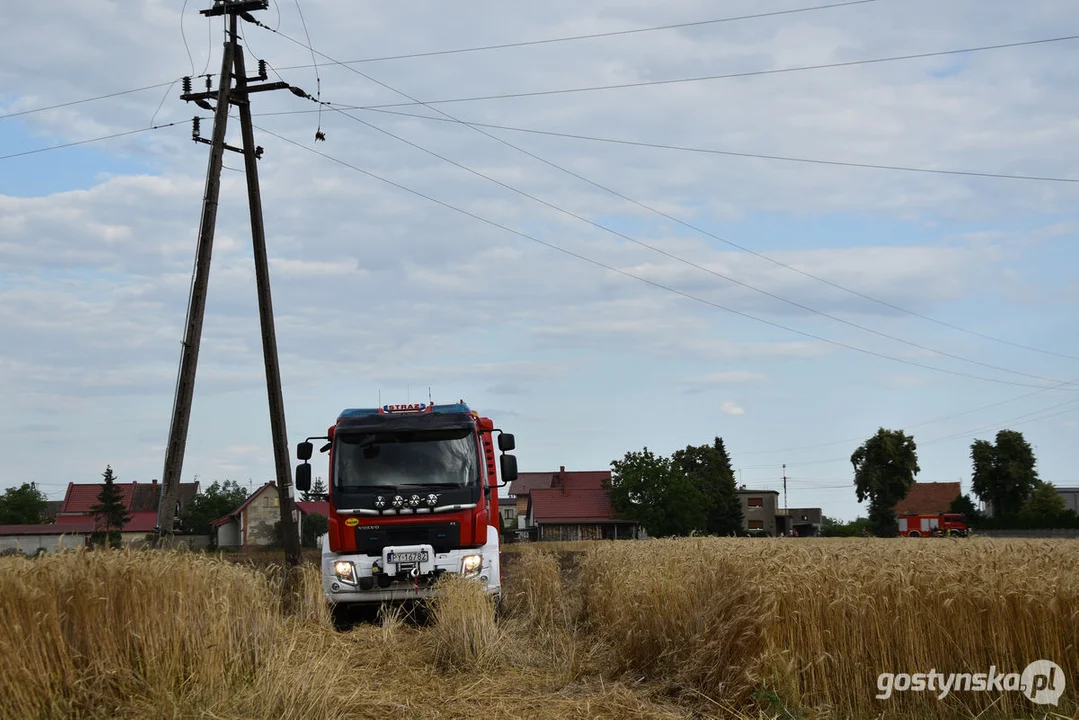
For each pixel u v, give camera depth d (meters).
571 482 101.56
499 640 10.70
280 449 20.77
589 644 11.56
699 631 9.20
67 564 8.01
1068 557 10.27
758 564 9.12
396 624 12.82
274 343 21.17
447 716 8.17
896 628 8.49
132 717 7.27
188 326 18.45
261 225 21.28
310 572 14.38
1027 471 78.19
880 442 80.88
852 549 10.46
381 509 14.34
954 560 9.66
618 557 14.30
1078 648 8.51
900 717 8.26
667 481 78.69
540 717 8.13
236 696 7.80
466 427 14.97
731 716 8.07
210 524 77.62
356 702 8.24
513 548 37.97
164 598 8.38
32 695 7.10
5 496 88.94
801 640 8.46
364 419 14.96
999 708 8.37
